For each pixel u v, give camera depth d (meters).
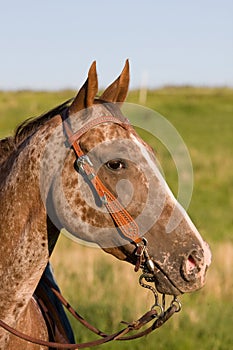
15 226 5.05
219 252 16.45
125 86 5.22
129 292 12.16
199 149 43.25
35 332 5.43
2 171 5.25
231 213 26.39
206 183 33.12
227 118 60.22
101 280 13.33
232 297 12.51
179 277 4.91
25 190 5.03
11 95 66.00
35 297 5.73
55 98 64.12
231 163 37.94
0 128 49.09
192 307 11.73
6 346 5.17
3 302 5.08
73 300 11.66
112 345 10.22
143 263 5.00
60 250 16.61
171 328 10.80
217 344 10.48
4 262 5.07
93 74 4.93
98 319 10.86
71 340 6.12
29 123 5.32
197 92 77.38
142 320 5.23
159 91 76.31
